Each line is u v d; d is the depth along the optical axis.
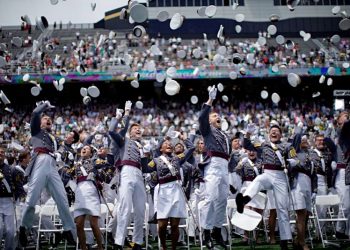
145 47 31.86
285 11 38.44
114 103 29.33
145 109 28.03
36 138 6.19
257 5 38.28
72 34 35.44
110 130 6.33
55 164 6.25
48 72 24.78
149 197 8.02
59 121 13.27
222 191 5.92
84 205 6.45
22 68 24.52
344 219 6.91
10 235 6.57
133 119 25.59
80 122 24.80
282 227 6.01
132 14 7.11
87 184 6.59
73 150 7.70
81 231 6.41
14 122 24.94
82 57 25.88
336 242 7.12
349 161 6.07
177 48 30.14
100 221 7.90
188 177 7.73
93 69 25.72
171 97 29.72
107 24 38.28
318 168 8.10
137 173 6.20
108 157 6.43
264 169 6.23
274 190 6.14
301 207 6.22
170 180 6.25
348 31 37.50
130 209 6.01
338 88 29.08
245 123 8.51
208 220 5.88
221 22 37.81
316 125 18.28
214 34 37.47
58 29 36.28
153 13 37.41
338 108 24.89
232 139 8.51
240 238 8.34
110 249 7.55
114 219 7.28
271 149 6.27
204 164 6.04
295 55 28.50
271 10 38.34
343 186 7.48
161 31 37.16
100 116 25.56
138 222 6.18
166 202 6.16
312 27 38.34
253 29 38.03
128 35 33.09
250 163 7.84
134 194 6.16
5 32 33.56
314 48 32.84
